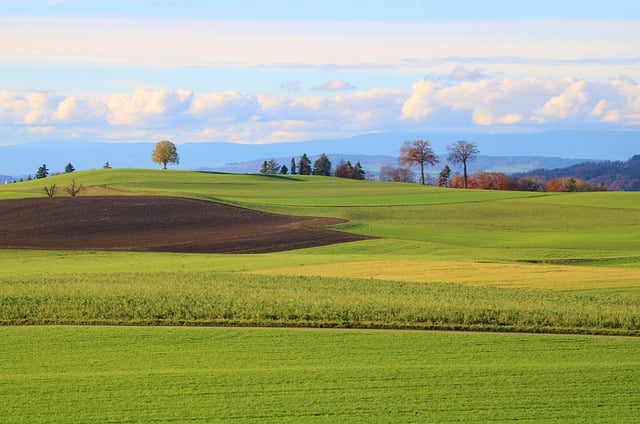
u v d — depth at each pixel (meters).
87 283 51.34
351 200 137.50
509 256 78.00
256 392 26.69
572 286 55.75
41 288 47.75
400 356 31.98
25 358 31.36
